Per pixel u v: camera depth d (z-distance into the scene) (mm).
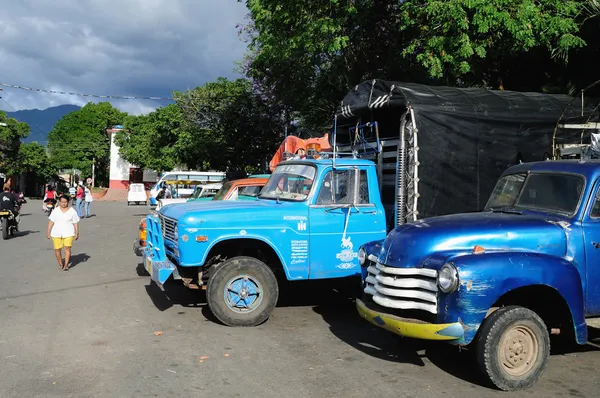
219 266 6617
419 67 13977
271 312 6738
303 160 7445
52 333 6266
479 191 7379
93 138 66812
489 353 4625
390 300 5023
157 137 38750
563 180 5598
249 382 4820
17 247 14188
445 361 5531
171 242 7012
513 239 5066
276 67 18109
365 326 6840
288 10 13828
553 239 5129
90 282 9398
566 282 4820
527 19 11086
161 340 6059
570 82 13984
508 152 7566
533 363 4773
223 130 27672
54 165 59562
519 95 8148
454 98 7547
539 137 7746
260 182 11039
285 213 6805
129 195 40781
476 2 10953
